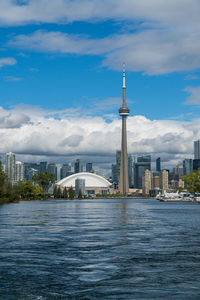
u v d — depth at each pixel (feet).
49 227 263.49
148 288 102.37
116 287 103.55
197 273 118.83
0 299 94.07
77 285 105.81
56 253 154.40
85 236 209.97
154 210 553.64
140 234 219.61
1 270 123.95
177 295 96.12
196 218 361.92
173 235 214.90
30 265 131.34
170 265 130.52
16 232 231.09
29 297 95.55
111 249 164.04
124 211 514.68
